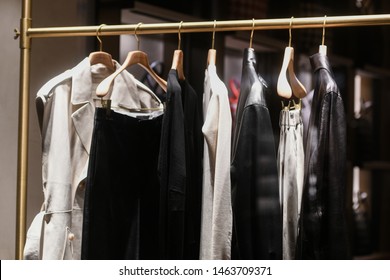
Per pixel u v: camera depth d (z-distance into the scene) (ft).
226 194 4.86
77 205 5.58
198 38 8.56
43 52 7.60
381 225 12.41
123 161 5.21
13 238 7.71
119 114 5.14
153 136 5.36
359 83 12.48
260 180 4.71
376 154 12.41
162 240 4.92
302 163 5.11
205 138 4.93
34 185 7.72
